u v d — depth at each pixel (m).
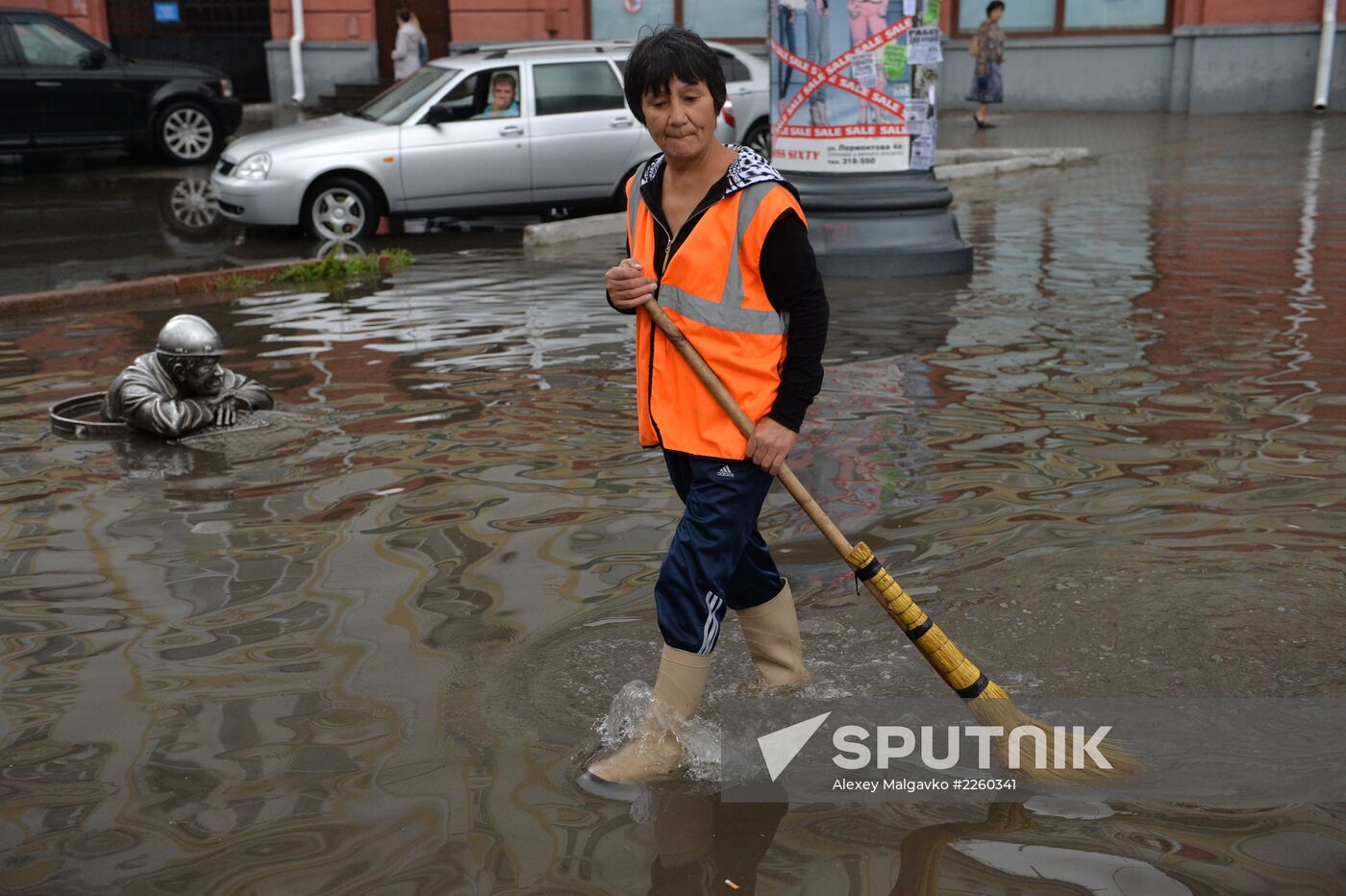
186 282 9.48
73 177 16.25
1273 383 6.19
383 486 5.04
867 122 9.41
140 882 2.61
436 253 11.27
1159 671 3.40
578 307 8.62
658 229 3.09
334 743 3.13
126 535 4.59
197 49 23.53
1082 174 15.41
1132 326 7.50
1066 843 2.66
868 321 7.82
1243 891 2.49
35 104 15.96
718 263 2.98
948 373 6.54
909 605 3.00
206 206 14.09
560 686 3.38
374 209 12.18
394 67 22.72
